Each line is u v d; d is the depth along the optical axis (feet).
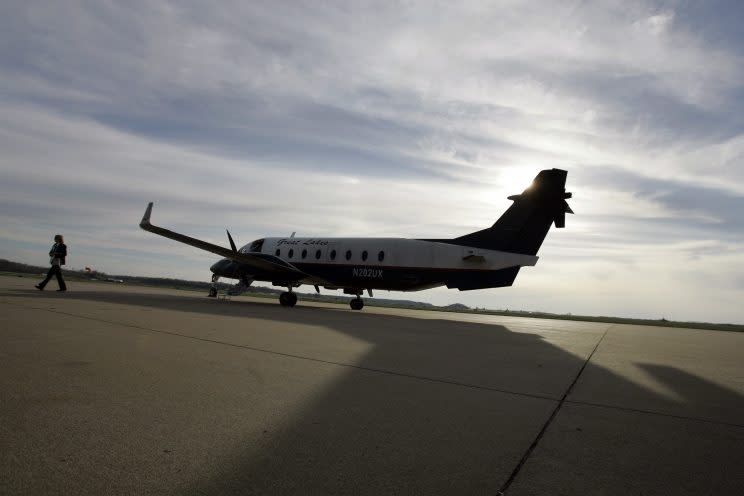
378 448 10.14
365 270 62.54
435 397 14.74
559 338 35.70
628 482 8.88
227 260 73.46
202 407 12.50
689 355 27.37
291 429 11.10
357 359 20.71
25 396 12.62
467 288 56.65
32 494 7.47
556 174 52.65
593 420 12.80
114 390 13.67
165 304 49.03
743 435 11.89
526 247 53.57
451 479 8.74
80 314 32.91
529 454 10.13
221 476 8.43
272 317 40.45
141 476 8.29
